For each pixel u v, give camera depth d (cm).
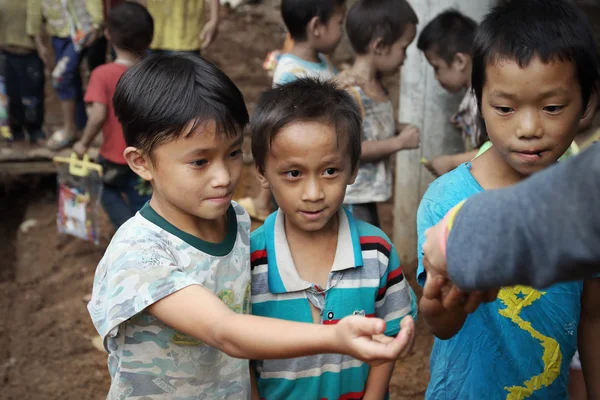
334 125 165
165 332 153
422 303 156
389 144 317
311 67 322
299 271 178
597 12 749
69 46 540
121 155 403
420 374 320
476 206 104
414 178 405
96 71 396
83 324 379
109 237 475
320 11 318
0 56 539
